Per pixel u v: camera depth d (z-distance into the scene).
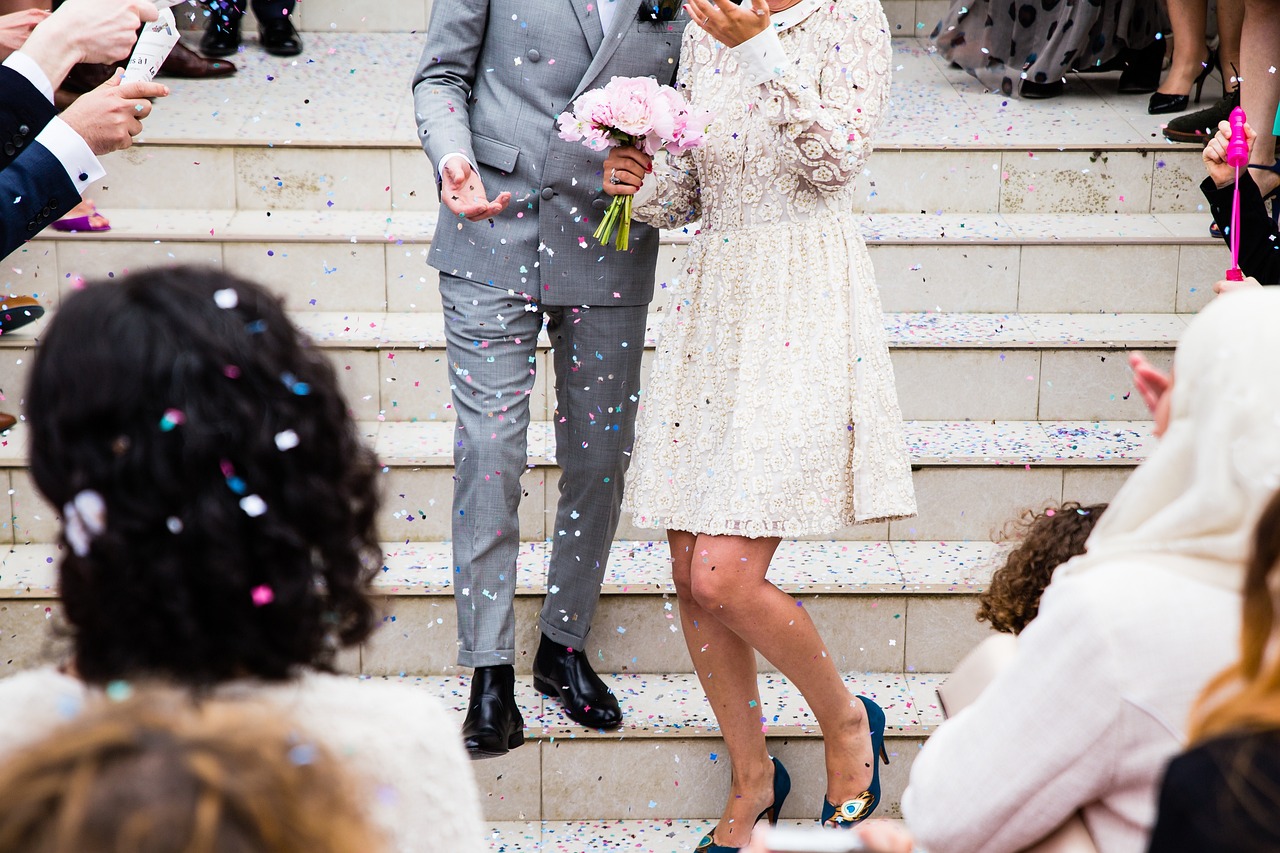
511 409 2.83
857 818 2.76
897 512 2.58
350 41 5.01
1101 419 3.58
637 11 2.70
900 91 4.55
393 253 3.72
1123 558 1.31
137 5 2.14
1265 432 1.20
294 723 0.90
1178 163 3.93
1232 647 1.23
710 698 2.79
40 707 1.09
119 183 3.91
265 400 1.08
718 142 2.55
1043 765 1.31
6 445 3.32
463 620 2.85
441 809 1.16
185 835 0.73
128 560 1.04
